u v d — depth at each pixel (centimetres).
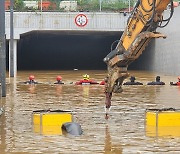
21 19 4662
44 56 6166
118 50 1617
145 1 1521
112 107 2038
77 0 5209
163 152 1202
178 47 4322
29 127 1553
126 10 5106
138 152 1202
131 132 1473
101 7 5144
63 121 1600
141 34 1523
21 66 5947
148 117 1620
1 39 2530
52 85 3278
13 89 2964
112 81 1647
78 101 2272
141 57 5488
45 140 1352
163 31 4641
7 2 4959
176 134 1440
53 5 5012
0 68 2495
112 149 1235
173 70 4447
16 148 1247
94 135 1426
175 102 2233
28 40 5816
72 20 4731
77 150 1224
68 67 5772
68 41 6028
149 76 4281
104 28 4778
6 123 1628
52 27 4719
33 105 2112
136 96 2517
